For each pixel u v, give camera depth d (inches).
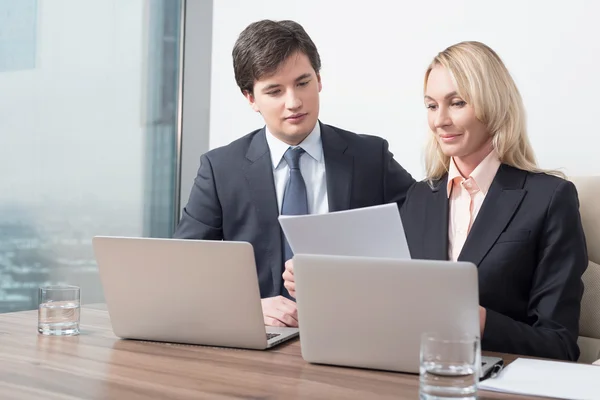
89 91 143.6
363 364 51.5
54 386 45.7
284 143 88.8
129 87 150.3
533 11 118.0
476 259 70.2
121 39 148.7
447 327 48.5
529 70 118.5
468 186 74.4
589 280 77.9
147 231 154.1
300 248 57.2
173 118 158.2
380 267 49.4
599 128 112.5
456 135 72.7
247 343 57.7
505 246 69.5
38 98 135.6
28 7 133.6
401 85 132.1
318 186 89.4
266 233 87.7
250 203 88.4
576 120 114.6
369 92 135.8
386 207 54.6
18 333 63.6
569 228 68.9
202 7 155.9
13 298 133.0
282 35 83.0
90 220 144.3
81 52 142.2
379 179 90.1
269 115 85.2
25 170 134.1
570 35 114.7
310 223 56.2
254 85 85.4
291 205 87.1
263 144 89.7
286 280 67.1
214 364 52.5
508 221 70.2
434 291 48.3
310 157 89.4
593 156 113.2
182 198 159.3
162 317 59.4
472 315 47.6
